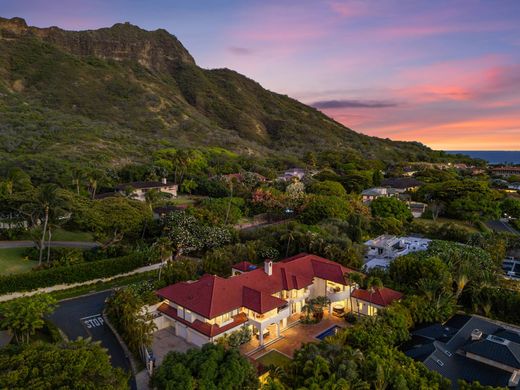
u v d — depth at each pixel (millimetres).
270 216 97812
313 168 178500
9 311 40125
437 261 53906
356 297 50562
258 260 68312
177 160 130000
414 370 32562
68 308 52938
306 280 50969
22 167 104562
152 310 48906
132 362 40500
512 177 169375
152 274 64875
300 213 94062
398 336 41281
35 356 28156
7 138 128875
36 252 63344
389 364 32500
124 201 75438
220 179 129750
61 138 142250
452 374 35875
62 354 28734
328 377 30484
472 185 105750
